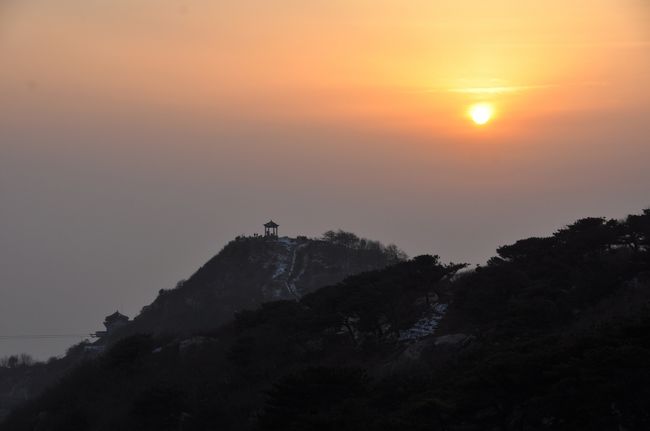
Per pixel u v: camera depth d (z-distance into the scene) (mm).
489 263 132875
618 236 124562
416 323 127375
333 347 129750
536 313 105438
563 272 119875
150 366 145000
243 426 106875
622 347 69312
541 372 73125
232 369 130375
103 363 153000
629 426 69750
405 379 90812
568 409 70312
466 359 90562
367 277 138625
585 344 74625
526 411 75812
